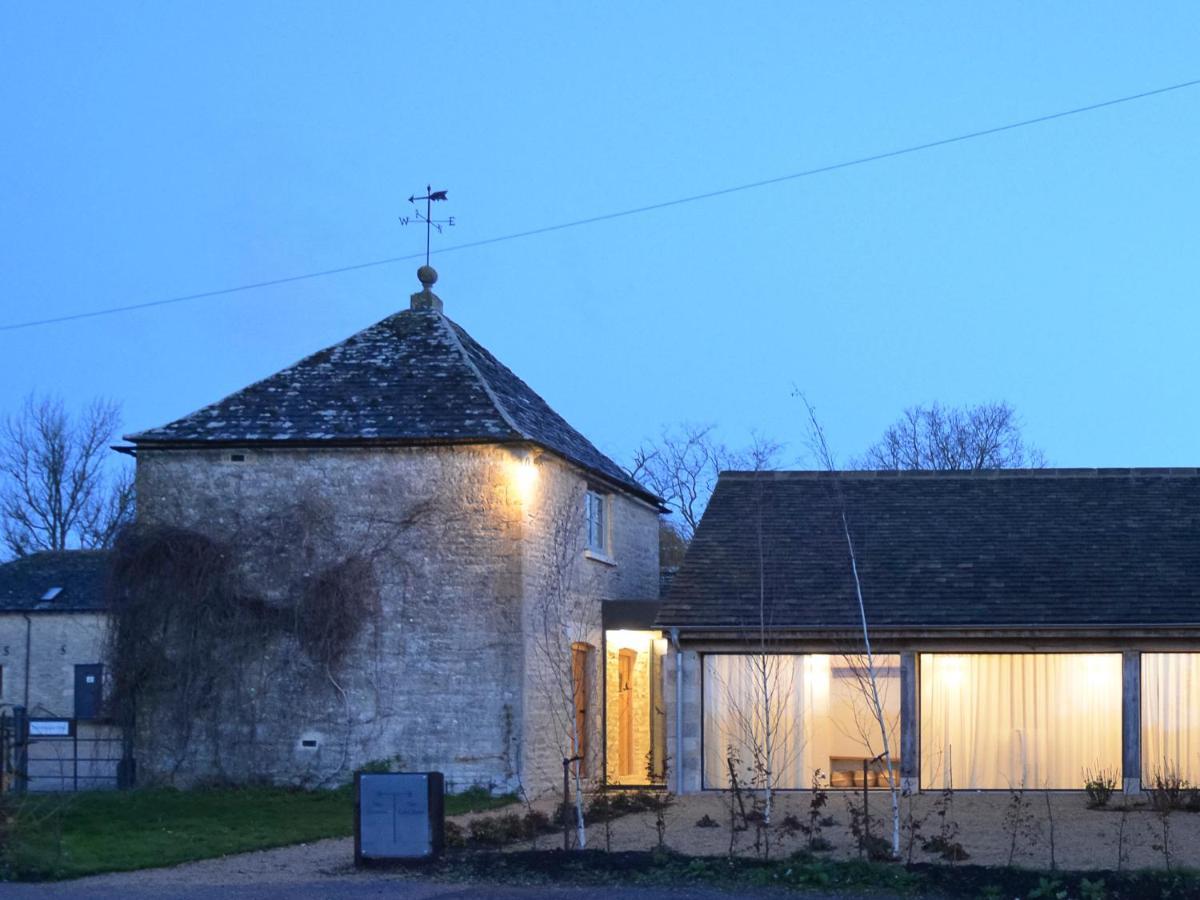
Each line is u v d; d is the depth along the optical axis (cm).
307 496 2227
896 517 2509
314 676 2186
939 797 2138
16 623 3066
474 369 2344
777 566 2369
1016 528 2456
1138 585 2255
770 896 1308
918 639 2208
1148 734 2181
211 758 2191
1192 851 1574
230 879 1422
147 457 2267
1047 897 1288
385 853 1486
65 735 2212
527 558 2194
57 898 1293
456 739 2158
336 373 2356
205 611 2203
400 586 2194
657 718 2666
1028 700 2220
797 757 2228
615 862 1443
